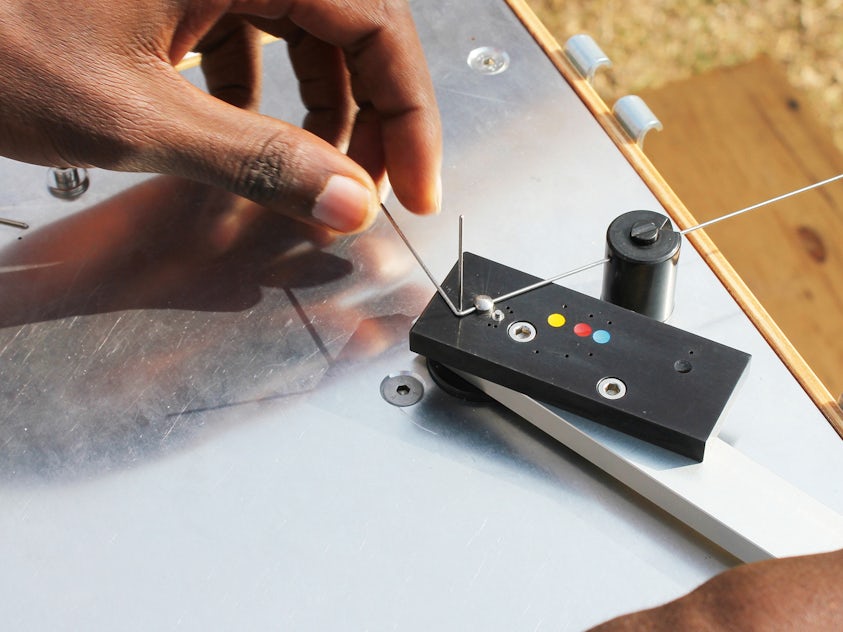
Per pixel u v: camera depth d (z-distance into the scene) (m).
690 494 0.36
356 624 0.35
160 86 0.42
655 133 0.85
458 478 0.38
